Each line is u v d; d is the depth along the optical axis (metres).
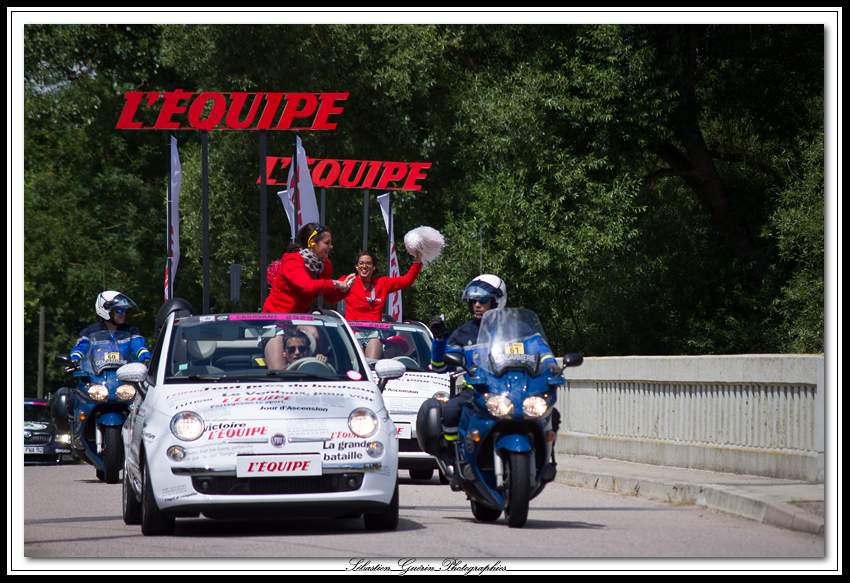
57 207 78.19
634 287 62.62
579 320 64.75
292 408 14.70
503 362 15.43
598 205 53.78
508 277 54.34
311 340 16.64
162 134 82.88
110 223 81.38
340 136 65.56
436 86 65.62
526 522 16.08
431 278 56.25
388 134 66.56
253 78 63.75
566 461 24.92
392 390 23.62
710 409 21.66
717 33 57.28
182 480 14.13
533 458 15.25
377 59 63.00
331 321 17.33
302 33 61.28
